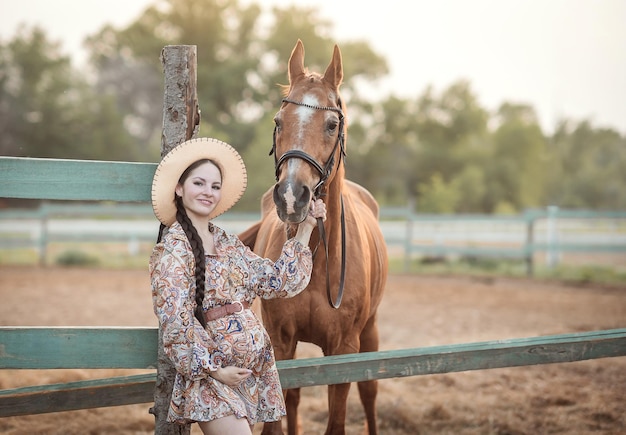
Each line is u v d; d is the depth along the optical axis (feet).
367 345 14.38
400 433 15.39
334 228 11.46
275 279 8.96
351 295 11.87
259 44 165.68
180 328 7.83
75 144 145.38
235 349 8.26
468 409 16.75
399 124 181.68
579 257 63.16
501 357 10.46
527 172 181.57
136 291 37.99
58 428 14.74
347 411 16.75
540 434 15.03
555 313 31.09
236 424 8.07
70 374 19.30
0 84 147.74
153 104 185.68
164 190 8.59
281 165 10.19
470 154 175.73
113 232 60.75
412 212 52.26
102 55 185.57
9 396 9.56
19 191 9.27
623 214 48.26
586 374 19.93
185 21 169.58
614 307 32.89
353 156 171.83
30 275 44.91
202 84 156.66
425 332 26.66
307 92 10.52
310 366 10.18
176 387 8.34
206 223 8.81
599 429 15.34
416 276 47.85
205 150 8.70
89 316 29.12
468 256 56.39
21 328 9.39
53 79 149.59
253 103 157.79
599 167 234.99
